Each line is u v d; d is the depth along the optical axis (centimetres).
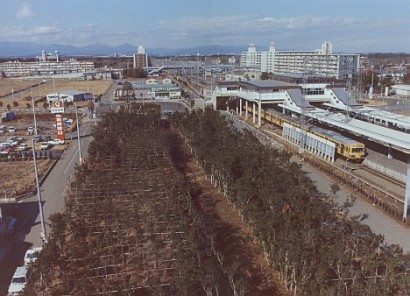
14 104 9819
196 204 3528
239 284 2111
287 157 3844
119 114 6091
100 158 4494
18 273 2412
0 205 3612
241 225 3103
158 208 3091
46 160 5106
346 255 2109
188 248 2441
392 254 2141
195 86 13200
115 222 3008
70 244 2709
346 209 3148
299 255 2133
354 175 4259
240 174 3419
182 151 5419
